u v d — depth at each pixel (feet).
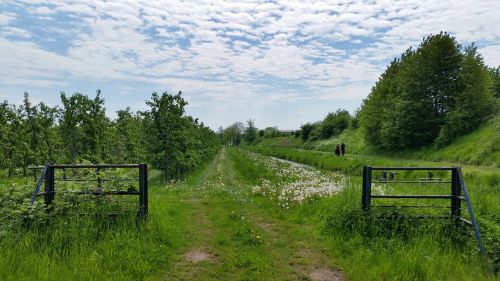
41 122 67.77
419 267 17.40
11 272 15.89
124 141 75.77
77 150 55.01
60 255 18.83
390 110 149.89
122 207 24.84
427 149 123.85
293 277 17.88
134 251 19.57
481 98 112.78
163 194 47.88
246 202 38.75
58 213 22.66
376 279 16.83
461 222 22.81
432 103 132.36
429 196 23.91
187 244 23.35
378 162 87.15
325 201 33.19
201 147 103.35
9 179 59.93
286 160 157.48
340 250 21.30
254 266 19.06
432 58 129.59
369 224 23.32
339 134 240.73
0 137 69.00
